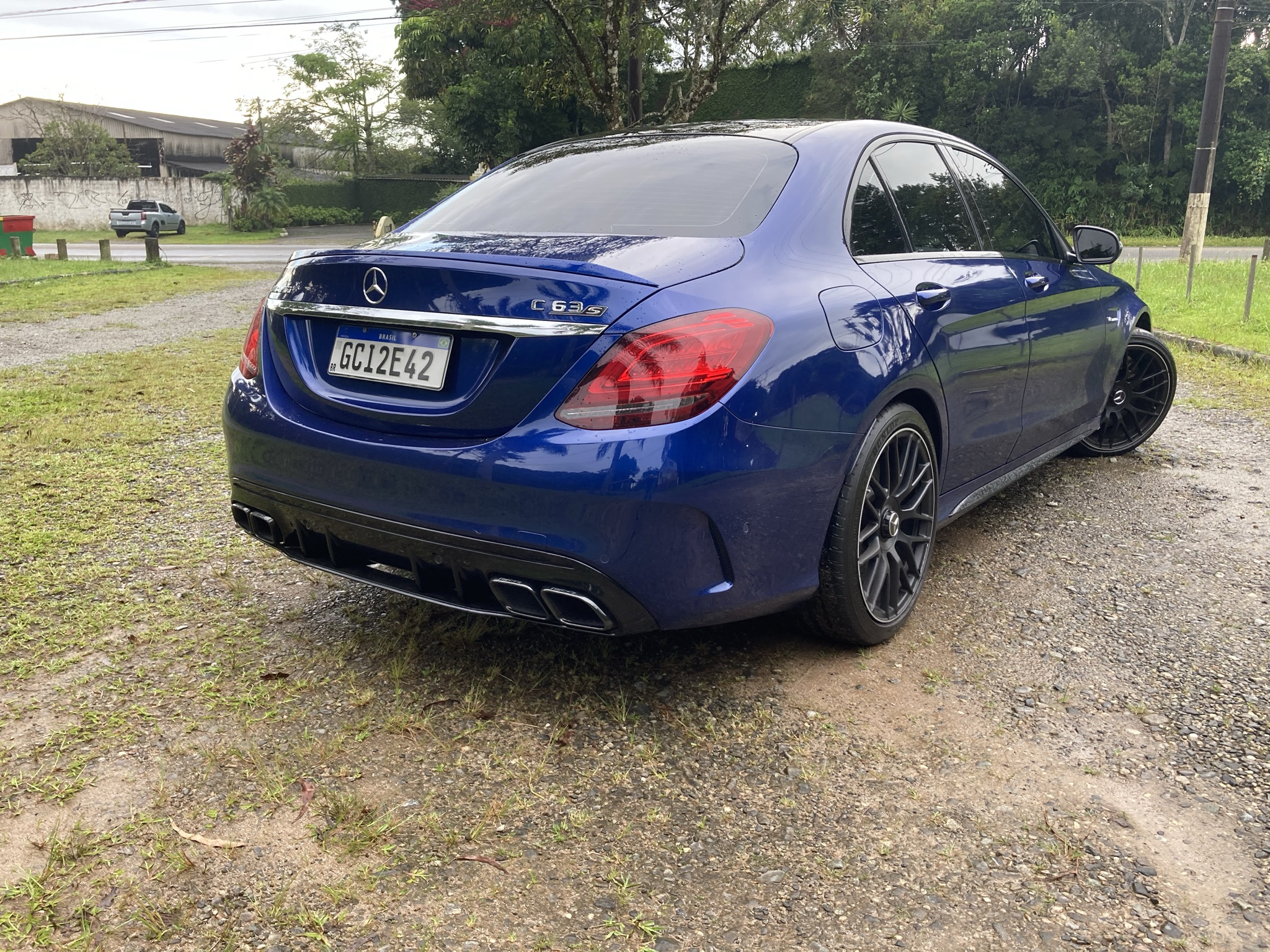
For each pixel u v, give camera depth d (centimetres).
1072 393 392
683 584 213
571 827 195
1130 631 288
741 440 212
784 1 1325
